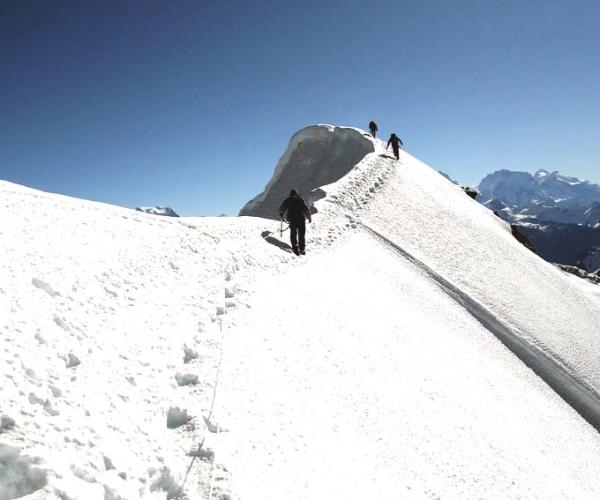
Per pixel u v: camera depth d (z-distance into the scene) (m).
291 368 7.89
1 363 4.71
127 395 5.53
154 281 8.71
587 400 15.61
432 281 17.61
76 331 6.09
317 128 41.41
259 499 4.70
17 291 6.08
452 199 30.45
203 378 6.55
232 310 9.11
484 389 11.82
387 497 6.05
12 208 8.52
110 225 10.04
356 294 12.89
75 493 3.78
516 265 24.08
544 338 17.70
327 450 6.29
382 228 20.00
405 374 9.95
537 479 9.02
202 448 5.12
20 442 3.95
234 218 16.88
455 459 7.96
